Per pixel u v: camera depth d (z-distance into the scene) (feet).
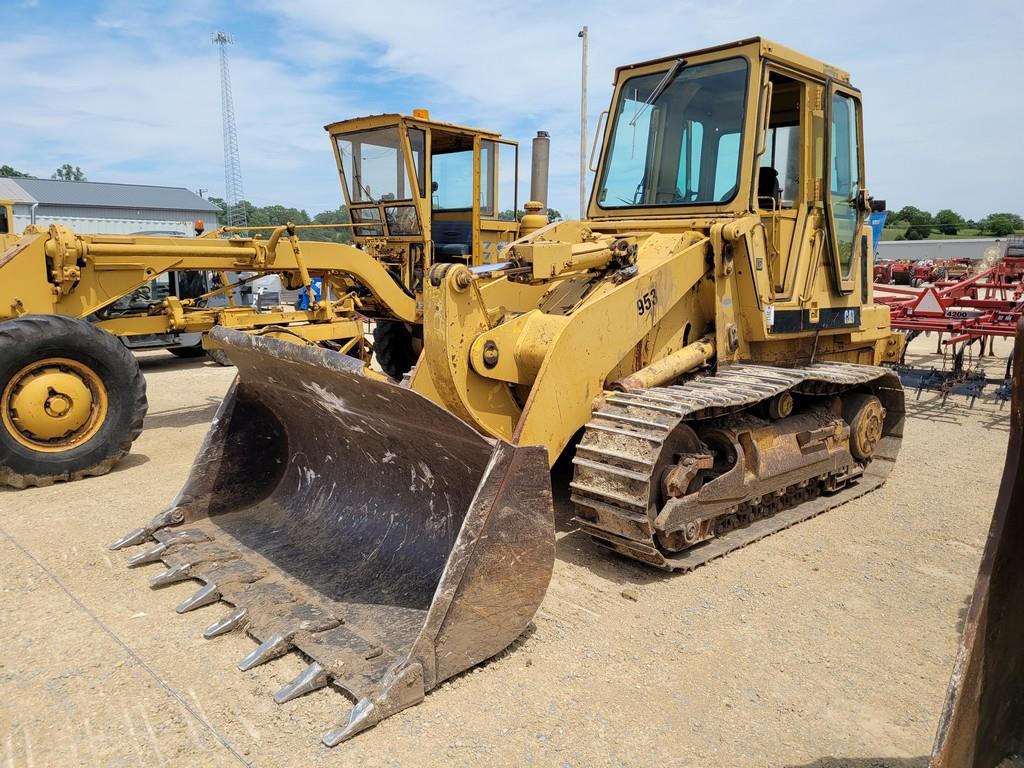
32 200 110.63
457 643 10.39
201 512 15.21
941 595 13.75
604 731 9.61
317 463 15.43
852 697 10.52
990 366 41.75
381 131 29.60
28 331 18.83
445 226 32.86
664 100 18.72
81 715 9.69
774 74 17.52
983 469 22.17
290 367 12.85
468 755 9.09
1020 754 7.57
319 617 11.46
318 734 9.38
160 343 39.27
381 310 29.60
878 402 20.21
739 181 17.01
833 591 13.80
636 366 16.21
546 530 11.09
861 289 21.71
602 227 19.26
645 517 13.05
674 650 11.61
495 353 14.42
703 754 9.23
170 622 11.96
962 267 85.10
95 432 20.10
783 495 17.52
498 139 32.07
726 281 17.01
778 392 15.48
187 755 8.99
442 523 12.78
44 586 13.25
